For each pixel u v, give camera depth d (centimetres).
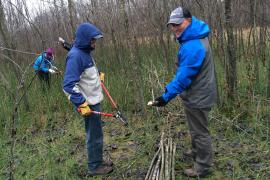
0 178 437
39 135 573
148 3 780
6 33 673
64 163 462
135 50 608
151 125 552
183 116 566
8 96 657
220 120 536
